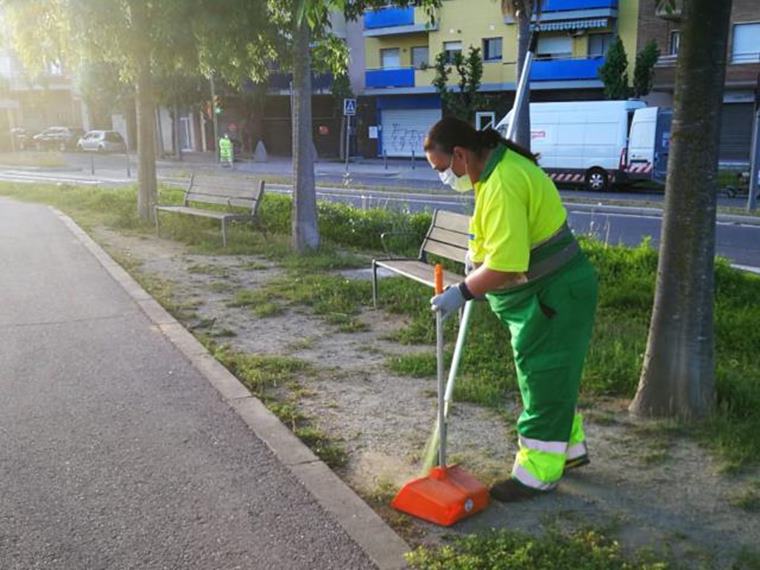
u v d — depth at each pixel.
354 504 3.49
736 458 3.90
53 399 4.85
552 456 3.51
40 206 16.05
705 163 4.20
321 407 4.75
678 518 3.37
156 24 11.12
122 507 3.50
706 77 4.12
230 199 11.55
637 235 13.95
